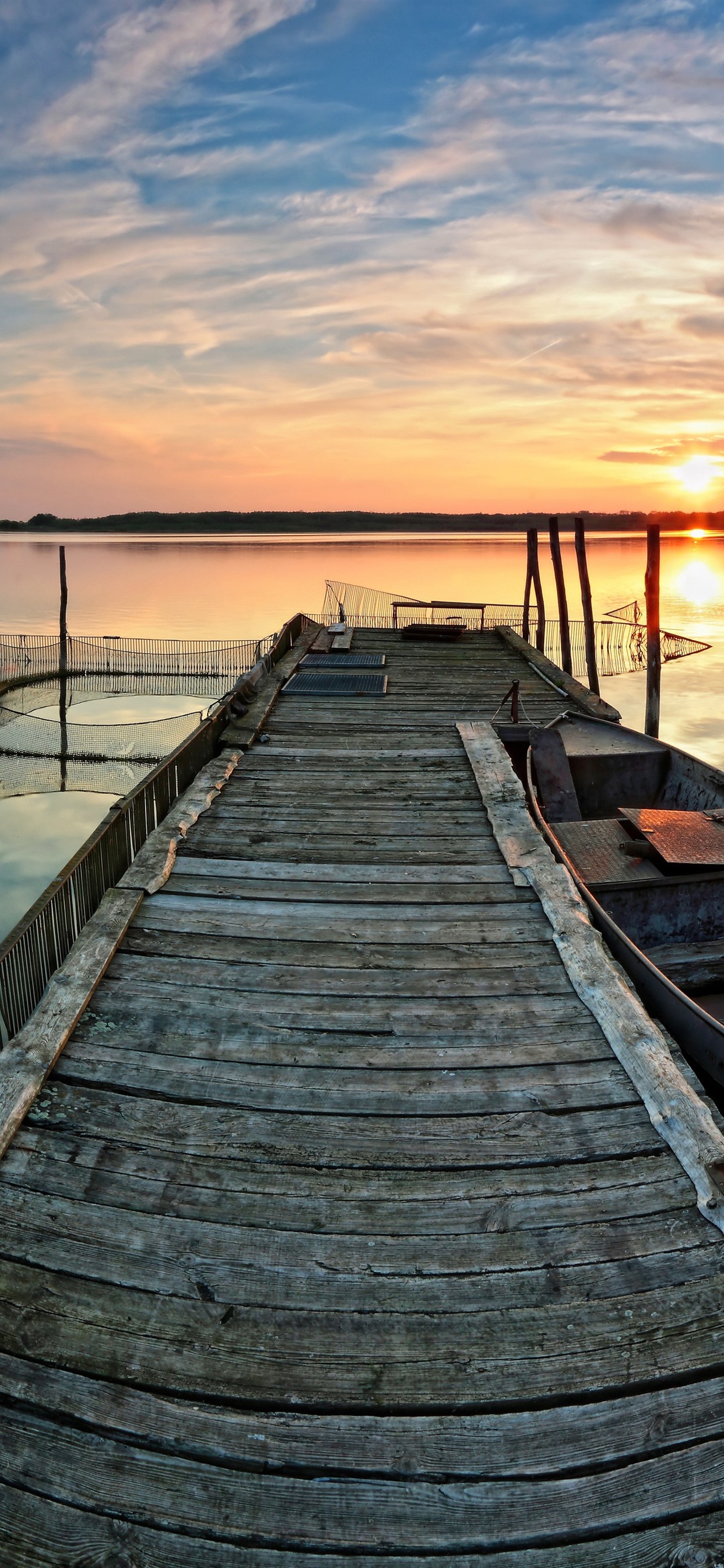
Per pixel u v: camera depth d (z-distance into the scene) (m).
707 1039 3.99
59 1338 2.45
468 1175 3.03
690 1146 3.09
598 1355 2.41
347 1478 2.15
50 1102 3.33
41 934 4.27
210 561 87.69
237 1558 2.00
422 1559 2.01
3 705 21.42
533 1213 2.87
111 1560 2.00
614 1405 2.30
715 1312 2.53
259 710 9.67
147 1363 2.39
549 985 4.17
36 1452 2.20
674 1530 2.06
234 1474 2.16
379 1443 2.22
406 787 7.18
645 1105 3.33
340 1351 2.43
